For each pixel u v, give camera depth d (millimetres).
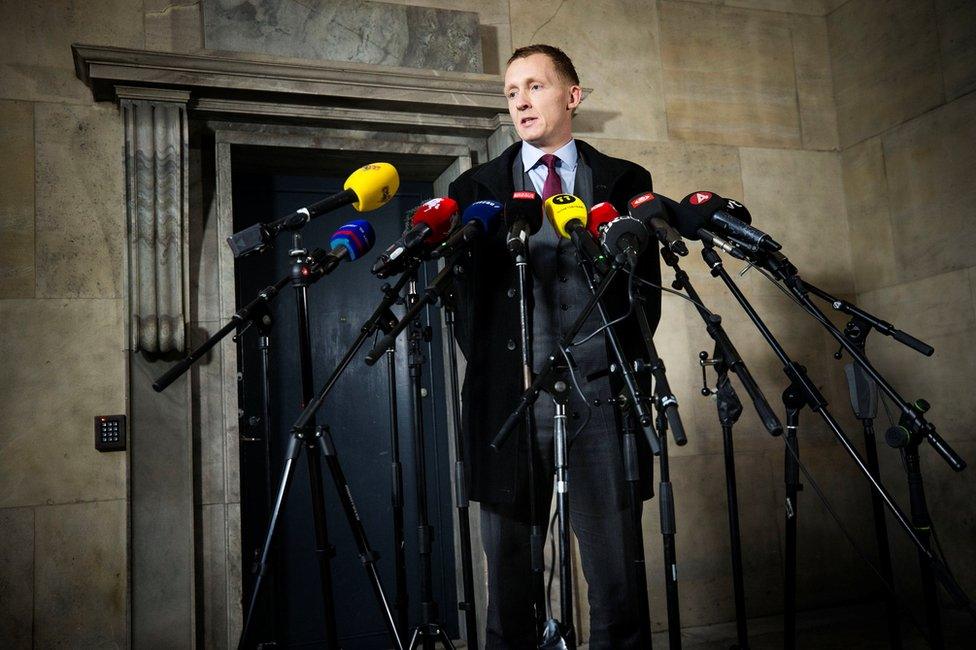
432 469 3637
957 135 3676
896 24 3977
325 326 3594
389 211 3836
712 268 1895
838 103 4297
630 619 1761
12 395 2941
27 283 3012
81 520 2947
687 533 3672
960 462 1743
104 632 2916
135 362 3008
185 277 3076
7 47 3102
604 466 1778
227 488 3146
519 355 1831
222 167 3279
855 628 3416
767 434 3871
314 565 3396
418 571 3545
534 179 2018
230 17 3316
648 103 3939
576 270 1863
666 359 3770
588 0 3918
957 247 3668
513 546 1814
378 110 3445
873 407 2334
